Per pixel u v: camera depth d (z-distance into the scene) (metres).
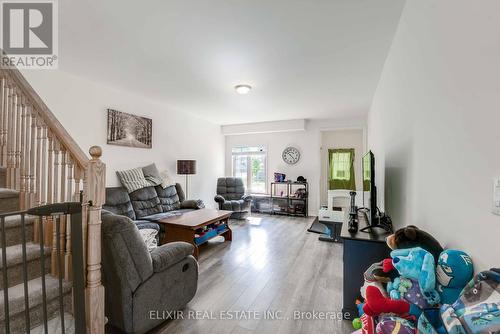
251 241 3.86
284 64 2.78
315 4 1.75
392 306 1.00
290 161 6.25
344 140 6.55
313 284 2.43
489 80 0.78
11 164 2.01
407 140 1.73
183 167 4.78
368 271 1.46
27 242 1.78
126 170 3.90
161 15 1.89
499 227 0.74
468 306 0.71
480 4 0.82
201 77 3.21
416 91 1.50
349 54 2.53
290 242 3.81
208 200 6.13
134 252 1.56
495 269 0.70
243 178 6.84
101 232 1.54
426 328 0.86
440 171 1.15
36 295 1.42
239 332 1.73
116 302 1.58
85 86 3.34
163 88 3.66
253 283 2.45
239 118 5.88
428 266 0.97
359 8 1.80
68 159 1.62
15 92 1.98
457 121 0.99
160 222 3.34
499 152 0.73
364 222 2.32
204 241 3.38
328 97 4.06
